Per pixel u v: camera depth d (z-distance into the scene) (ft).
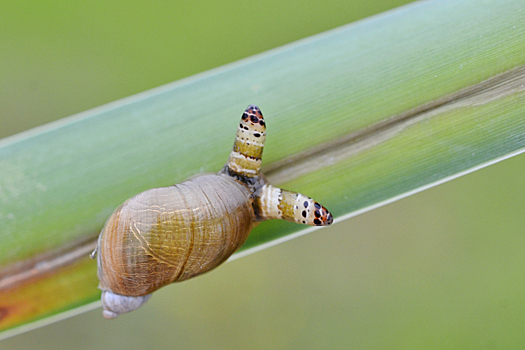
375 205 0.42
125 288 0.41
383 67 0.41
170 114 0.42
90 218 0.42
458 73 0.41
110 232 0.40
